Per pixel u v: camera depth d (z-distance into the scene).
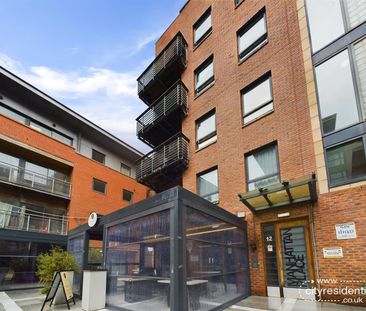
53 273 10.24
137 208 7.68
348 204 7.29
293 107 9.35
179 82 14.55
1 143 16.97
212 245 7.35
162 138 17.14
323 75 8.67
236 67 12.26
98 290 8.05
